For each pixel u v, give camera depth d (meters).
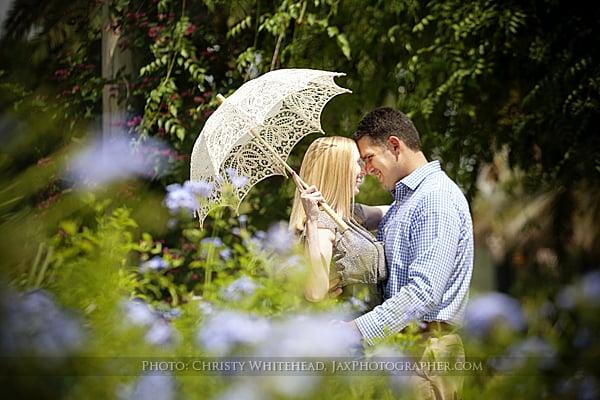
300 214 5.96
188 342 3.11
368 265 5.65
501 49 9.73
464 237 5.62
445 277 5.43
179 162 9.45
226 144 5.84
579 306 3.42
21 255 2.73
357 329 5.18
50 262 3.23
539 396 3.11
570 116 9.52
